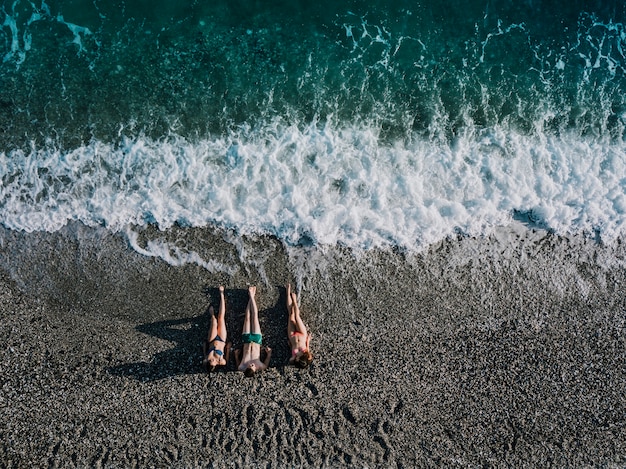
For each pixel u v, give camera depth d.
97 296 9.48
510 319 9.73
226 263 9.71
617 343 9.71
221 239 9.76
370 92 10.35
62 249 9.59
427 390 9.38
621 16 10.56
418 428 9.23
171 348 9.41
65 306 9.42
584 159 10.23
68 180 9.75
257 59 10.38
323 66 10.41
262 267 9.73
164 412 9.12
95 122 9.95
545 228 10.10
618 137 10.40
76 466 8.85
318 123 10.18
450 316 9.70
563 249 10.06
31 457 8.84
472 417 9.30
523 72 10.57
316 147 10.05
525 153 10.23
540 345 9.64
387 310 9.67
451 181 10.07
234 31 10.42
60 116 9.94
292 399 9.26
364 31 10.53
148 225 9.73
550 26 10.73
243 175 9.88
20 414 8.95
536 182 10.11
